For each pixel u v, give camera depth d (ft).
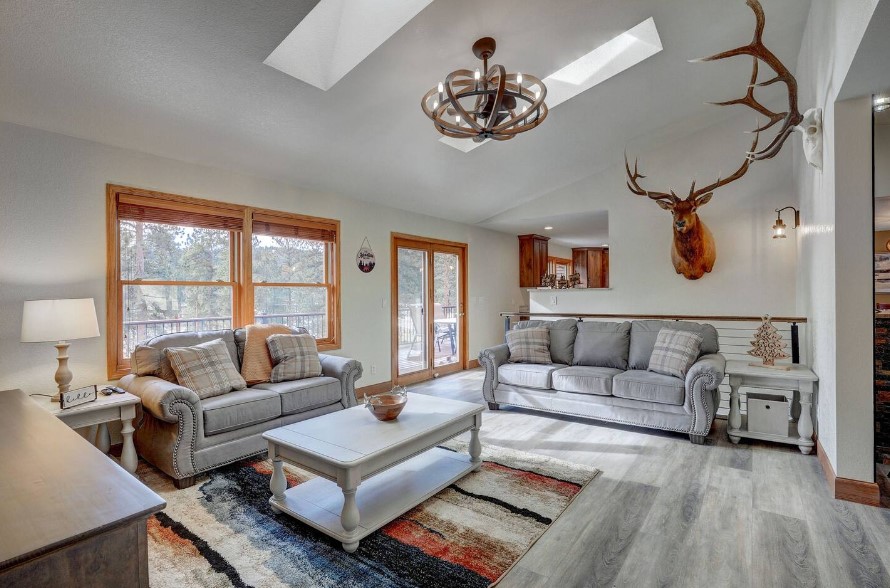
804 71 12.28
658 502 8.25
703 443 11.29
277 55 9.35
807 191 12.56
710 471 9.62
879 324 9.86
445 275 21.45
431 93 8.55
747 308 16.40
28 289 9.58
